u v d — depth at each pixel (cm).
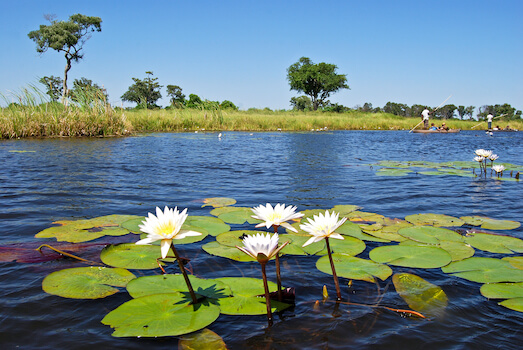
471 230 293
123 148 963
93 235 265
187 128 2148
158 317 158
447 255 235
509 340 148
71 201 376
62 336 147
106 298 179
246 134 1844
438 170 651
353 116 3744
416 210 365
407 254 237
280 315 166
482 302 179
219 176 562
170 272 211
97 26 3500
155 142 1196
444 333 153
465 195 438
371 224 308
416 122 3334
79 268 208
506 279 201
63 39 3181
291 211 187
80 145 1014
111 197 398
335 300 181
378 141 1505
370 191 458
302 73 5066
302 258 237
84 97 1464
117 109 1722
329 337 149
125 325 153
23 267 212
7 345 141
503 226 302
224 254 238
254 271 215
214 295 179
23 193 407
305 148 1107
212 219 313
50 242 251
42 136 1294
